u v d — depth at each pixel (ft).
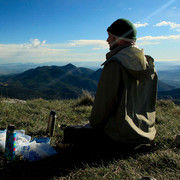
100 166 4.82
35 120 9.10
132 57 5.00
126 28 5.24
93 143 5.56
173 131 7.48
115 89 5.00
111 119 5.28
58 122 9.15
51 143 6.39
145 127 5.42
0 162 4.91
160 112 12.06
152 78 5.58
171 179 4.25
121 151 5.35
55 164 5.00
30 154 5.07
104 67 5.20
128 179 4.28
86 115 10.93
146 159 5.07
